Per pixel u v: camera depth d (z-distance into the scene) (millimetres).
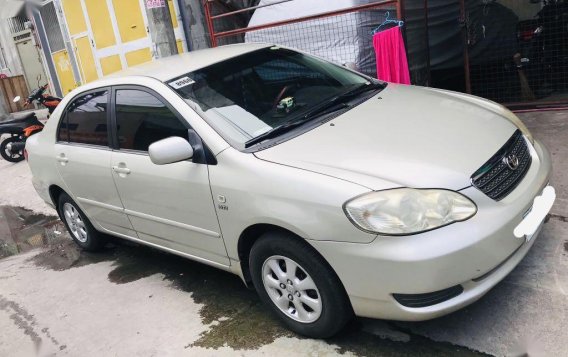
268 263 3037
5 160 9867
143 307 3812
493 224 2564
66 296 4250
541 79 6555
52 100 9875
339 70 4094
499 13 6961
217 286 3895
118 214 4137
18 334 3809
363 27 6492
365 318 3137
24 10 12633
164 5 6082
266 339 3133
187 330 3408
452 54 7203
